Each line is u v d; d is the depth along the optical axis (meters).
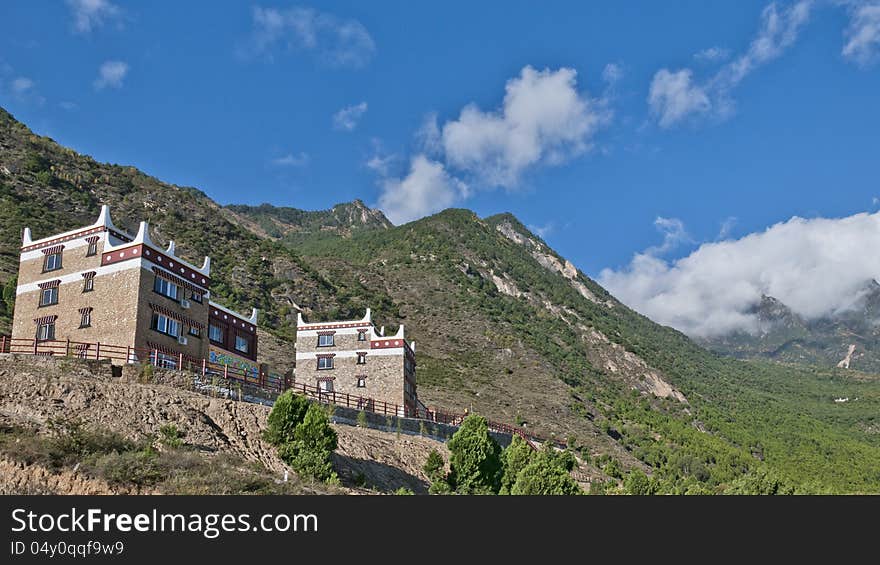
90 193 158.88
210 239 174.38
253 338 74.62
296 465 50.12
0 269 97.62
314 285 177.38
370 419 70.19
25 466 37.53
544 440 106.56
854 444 172.88
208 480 40.62
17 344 60.88
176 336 61.72
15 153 156.25
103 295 59.47
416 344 164.62
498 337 184.38
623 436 134.50
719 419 178.38
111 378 52.25
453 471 61.44
